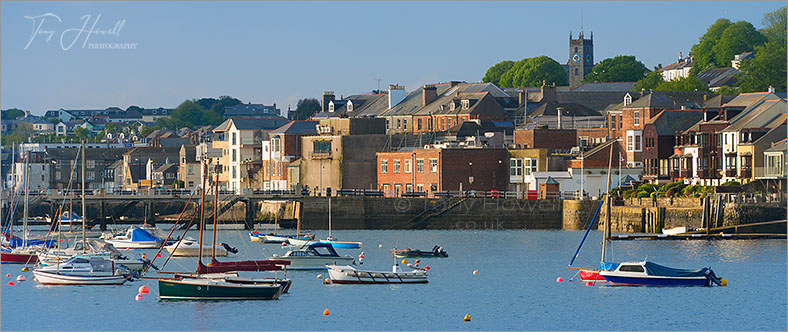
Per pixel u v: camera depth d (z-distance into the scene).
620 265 189.38
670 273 187.12
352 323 156.38
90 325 154.25
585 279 192.38
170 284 170.25
